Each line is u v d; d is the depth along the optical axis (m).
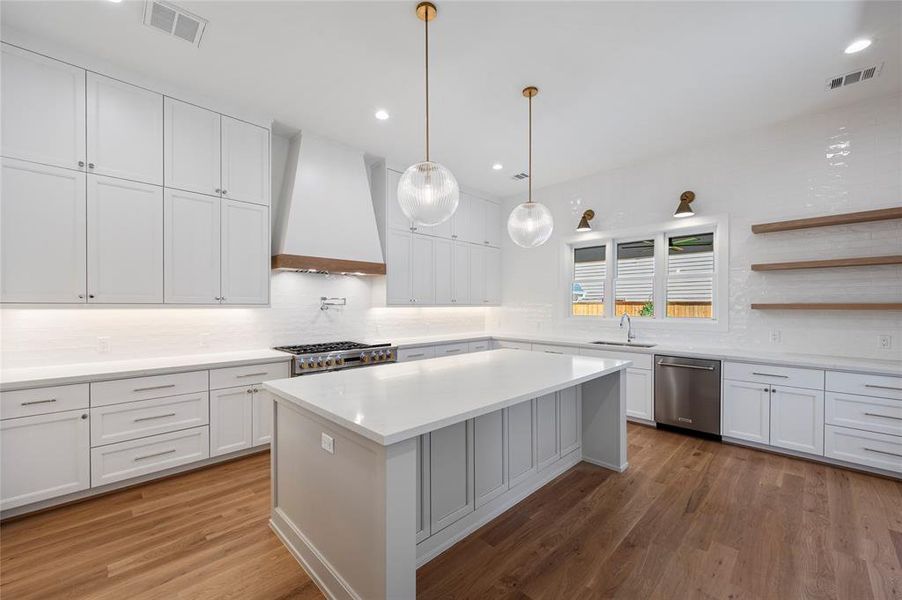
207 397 2.99
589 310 5.19
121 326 3.07
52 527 2.21
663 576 1.84
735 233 3.87
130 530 2.19
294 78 2.90
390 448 1.44
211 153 3.19
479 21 2.29
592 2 2.14
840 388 2.96
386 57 2.64
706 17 2.24
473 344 5.10
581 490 2.68
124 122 2.79
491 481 2.35
